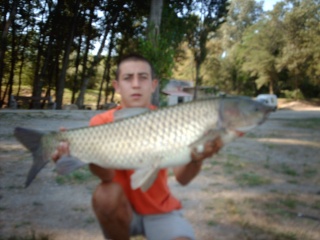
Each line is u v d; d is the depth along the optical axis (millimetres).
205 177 2508
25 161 2771
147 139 941
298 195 2158
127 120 953
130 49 13586
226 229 1631
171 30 7980
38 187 2152
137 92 1106
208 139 914
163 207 1095
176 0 9133
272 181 2473
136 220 1118
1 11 10305
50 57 12102
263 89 28297
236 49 28203
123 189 1105
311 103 23641
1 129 4434
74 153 962
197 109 940
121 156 948
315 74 22844
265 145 4105
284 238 1542
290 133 5438
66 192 2084
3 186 2145
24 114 6578
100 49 11414
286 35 22797
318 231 1634
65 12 11195
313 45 21719
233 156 3326
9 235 1499
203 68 26703
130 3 11016
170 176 2484
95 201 1053
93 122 1161
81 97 11258
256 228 1645
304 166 2982
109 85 14859
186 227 1066
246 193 2168
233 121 933
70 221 1674
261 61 24156
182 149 935
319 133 5488
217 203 1971
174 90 18422
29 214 1739
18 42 11570
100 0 11109
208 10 12836
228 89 28844
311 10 21750
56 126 4992
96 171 1000
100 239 1502
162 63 6926
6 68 12219
